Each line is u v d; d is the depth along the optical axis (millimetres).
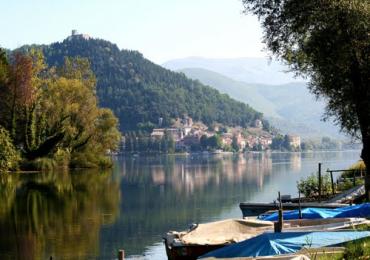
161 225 38938
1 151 91000
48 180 77312
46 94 101375
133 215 44062
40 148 97500
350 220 22109
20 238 33344
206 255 17781
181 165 155875
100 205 50500
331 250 16469
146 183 79500
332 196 38000
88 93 105875
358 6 25984
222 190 67688
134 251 29719
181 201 54938
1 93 94812
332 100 31969
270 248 17203
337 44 27344
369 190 29984
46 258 27922
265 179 87062
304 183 45656
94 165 107812
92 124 106875
